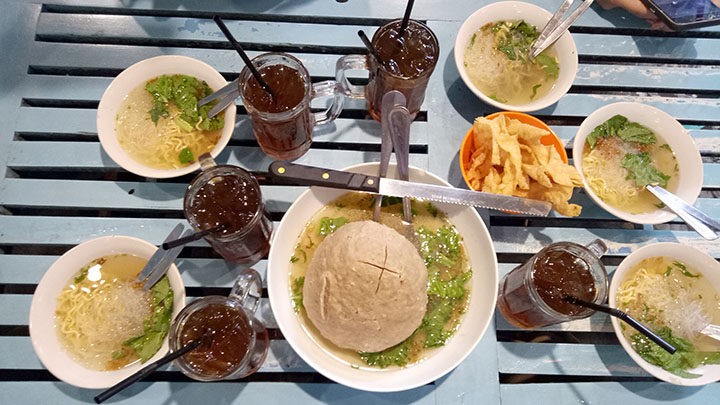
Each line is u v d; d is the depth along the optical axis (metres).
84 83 0.67
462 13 0.71
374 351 0.52
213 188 0.54
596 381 0.60
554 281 0.53
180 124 0.62
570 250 0.54
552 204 0.58
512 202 0.55
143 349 0.53
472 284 0.57
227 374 0.48
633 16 0.73
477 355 0.58
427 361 0.54
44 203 0.62
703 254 0.57
